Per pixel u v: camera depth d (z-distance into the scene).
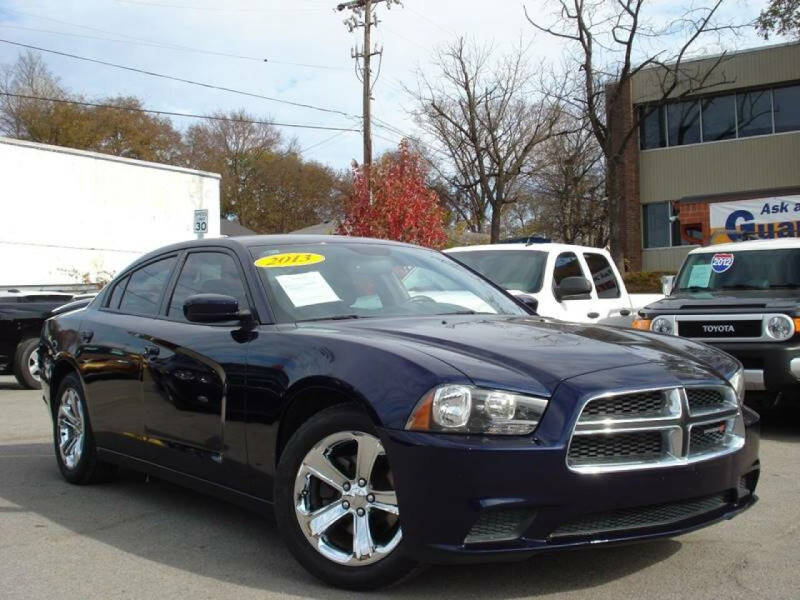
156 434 4.92
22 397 11.42
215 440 4.41
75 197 26.59
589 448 3.45
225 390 4.33
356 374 3.67
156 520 4.99
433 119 42.12
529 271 9.09
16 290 13.78
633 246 31.84
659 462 3.53
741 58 29.94
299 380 3.89
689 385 3.69
